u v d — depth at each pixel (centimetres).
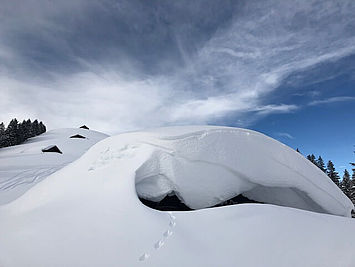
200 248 366
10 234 401
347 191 3084
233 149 859
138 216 445
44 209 506
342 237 383
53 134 6500
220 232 421
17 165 2573
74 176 688
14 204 632
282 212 512
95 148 881
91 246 353
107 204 487
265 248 361
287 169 904
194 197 730
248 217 482
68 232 391
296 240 381
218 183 777
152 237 385
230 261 329
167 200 781
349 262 310
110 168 686
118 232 391
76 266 307
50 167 2522
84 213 458
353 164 2722
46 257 326
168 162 739
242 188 842
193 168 761
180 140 813
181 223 453
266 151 916
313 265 311
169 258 332
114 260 322
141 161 701
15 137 5384
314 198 912
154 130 929
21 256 329
